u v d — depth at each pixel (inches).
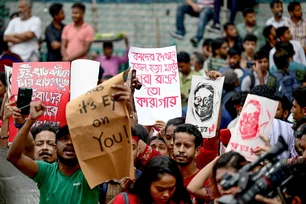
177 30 775.1
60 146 350.0
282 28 695.7
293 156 435.8
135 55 458.9
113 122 337.7
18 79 420.5
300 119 413.4
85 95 340.2
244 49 707.4
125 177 347.6
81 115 338.6
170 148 420.5
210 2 759.1
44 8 808.3
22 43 759.1
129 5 806.5
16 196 383.9
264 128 362.3
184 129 383.9
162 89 456.1
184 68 673.6
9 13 796.6
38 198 384.8
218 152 435.2
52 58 754.8
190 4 765.9
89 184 336.5
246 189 266.8
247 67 694.5
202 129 419.8
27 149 380.8
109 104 337.7
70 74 418.0
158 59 459.2
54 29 753.0
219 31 759.1
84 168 337.7
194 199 369.4
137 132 407.8
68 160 349.4
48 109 418.6
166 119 454.0
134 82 355.6
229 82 574.9
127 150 338.6
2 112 446.6
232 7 747.4
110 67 762.2
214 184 327.6
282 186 275.1
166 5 797.9
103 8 810.8
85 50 748.0
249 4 745.0
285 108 493.4
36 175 351.3
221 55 691.4
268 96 469.1
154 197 341.7
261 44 735.1
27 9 761.0
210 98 422.3
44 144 414.6
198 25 762.2
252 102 363.3
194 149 383.6
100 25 812.0
